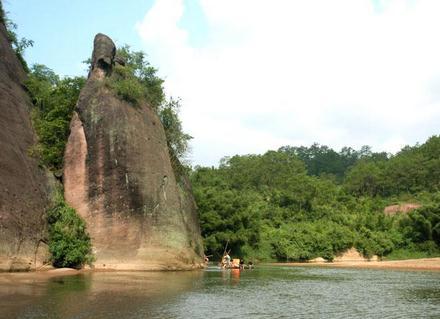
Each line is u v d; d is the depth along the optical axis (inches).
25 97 1802.4
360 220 3572.8
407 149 7130.9
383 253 3235.7
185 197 2001.7
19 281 1027.9
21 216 1328.7
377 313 761.0
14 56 1921.8
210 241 2576.3
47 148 1659.7
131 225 1520.7
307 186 4168.3
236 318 677.3
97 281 1092.5
